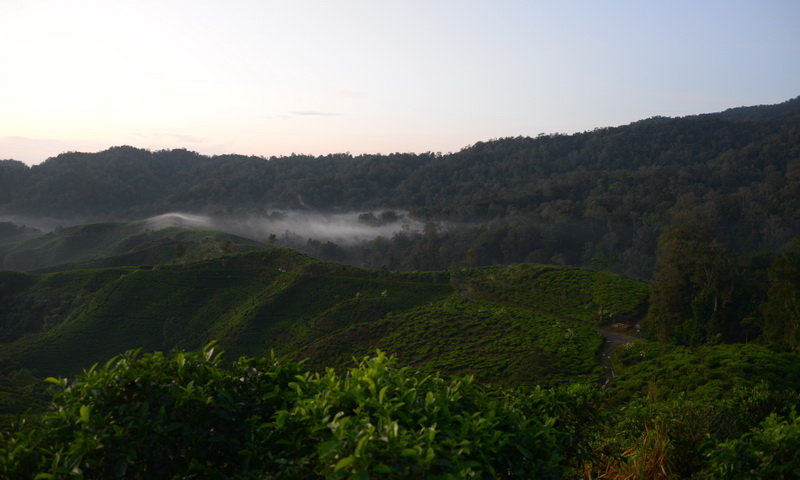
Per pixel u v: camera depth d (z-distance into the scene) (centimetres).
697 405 720
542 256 13775
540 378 4469
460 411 391
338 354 6612
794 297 4159
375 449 305
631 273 11800
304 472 350
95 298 8456
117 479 350
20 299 9350
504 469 386
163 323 8112
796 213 12069
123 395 382
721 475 478
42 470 344
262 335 7644
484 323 6662
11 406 3719
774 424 489
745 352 2784
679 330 5262
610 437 729
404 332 6781
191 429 374
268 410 412
